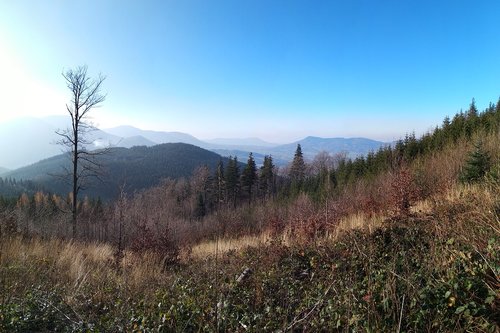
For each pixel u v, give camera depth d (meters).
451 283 3.20
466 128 25.48
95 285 5.50
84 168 15.37
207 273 6.09
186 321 3.85
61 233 15.16
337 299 3.78
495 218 4.66
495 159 10.85
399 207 8.49
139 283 5.67
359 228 7.07
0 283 4.80
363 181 27.00
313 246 6.57
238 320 3.84
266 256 6.42
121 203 12.32
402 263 4.27
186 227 29.69
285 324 3.37
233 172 58.81
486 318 2.81
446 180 11.28
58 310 4.09
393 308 3.16
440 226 5.45
